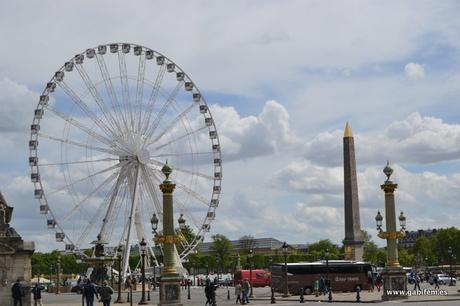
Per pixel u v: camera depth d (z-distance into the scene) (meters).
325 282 110.19
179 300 70.31
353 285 122.56
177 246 139.00
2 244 75.56
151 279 146.50
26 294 75.56
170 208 71.50
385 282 83.31
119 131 115.81
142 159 115.69
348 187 157.62
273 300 88.12
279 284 120.44
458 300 81.12
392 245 83.19
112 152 115.75
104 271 116.00
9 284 75.44
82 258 117.19
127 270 127.94
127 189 116.31
